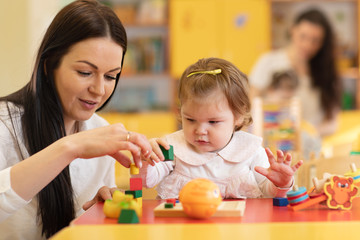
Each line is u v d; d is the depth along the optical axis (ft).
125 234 3.04
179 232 3.07
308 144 12.63
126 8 19.42
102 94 4.85
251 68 19.26
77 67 4.69
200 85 4.82
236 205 3.78
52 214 4.92
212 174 4.97
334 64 18.56
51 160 3.90
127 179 6.74
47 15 15.12
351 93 20.24
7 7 14.80
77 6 4.76
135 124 19.13
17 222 5.09
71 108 4.96
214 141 4.87
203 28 19.26
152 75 19.40
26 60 14.62
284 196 4.50
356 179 3.98
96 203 4.54
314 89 18.67
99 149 3.89
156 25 19.44
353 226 3.17
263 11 19.26
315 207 3.92
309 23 18.30
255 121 12.63
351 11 20.17
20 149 5.00
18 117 5.04
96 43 4.64
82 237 2.99
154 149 4.20
